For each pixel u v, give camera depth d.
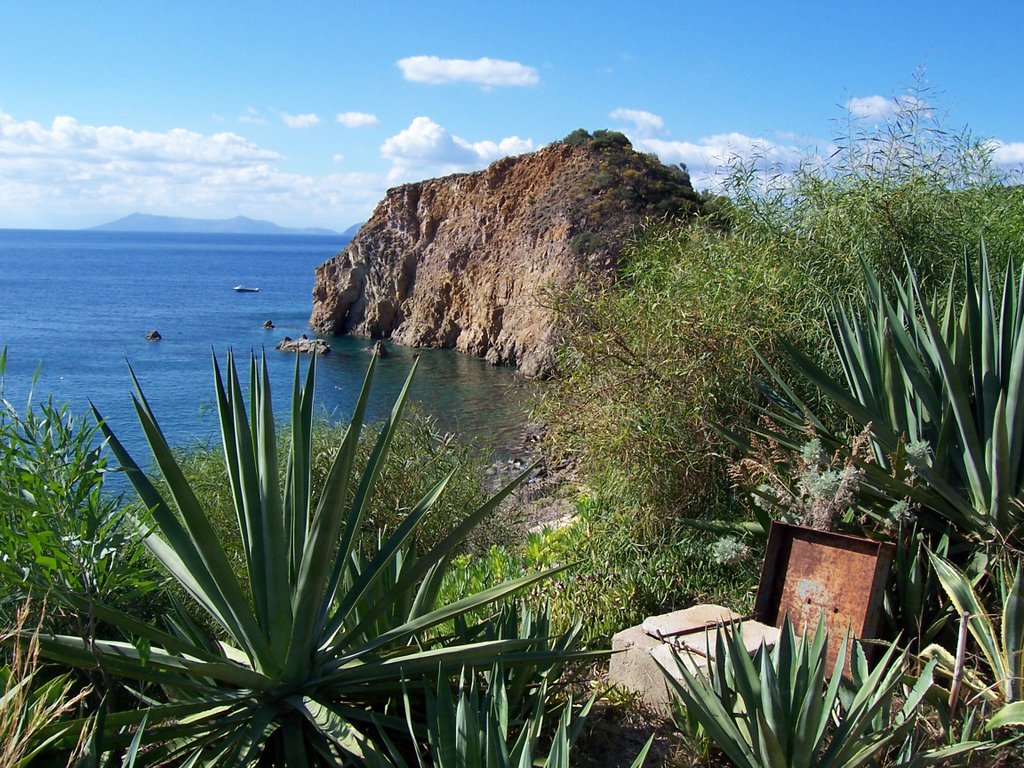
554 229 49.34
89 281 127.75
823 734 3.19
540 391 7.30
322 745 3.52
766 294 6.36
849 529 4.96
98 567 3.28
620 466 6.28
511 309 49.41
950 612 4.48
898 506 4.70
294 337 58.69
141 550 3.55
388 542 4.16
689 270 6.88
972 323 5.11
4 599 3.35
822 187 7.13
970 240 6.81
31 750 3.04
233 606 3.56
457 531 4.11
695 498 6.17
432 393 31.89
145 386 33.88
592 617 5.57
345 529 4.20
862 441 4.76
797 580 4.62
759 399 6.25
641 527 6.25
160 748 3.46
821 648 3.21
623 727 4.22
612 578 5.94
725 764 3.86
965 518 4.74
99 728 3.10
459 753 3.09
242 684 3.65
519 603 5.75
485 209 56.00
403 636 3.95
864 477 4.97
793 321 6.39
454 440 9.02
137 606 4.54
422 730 3.68
